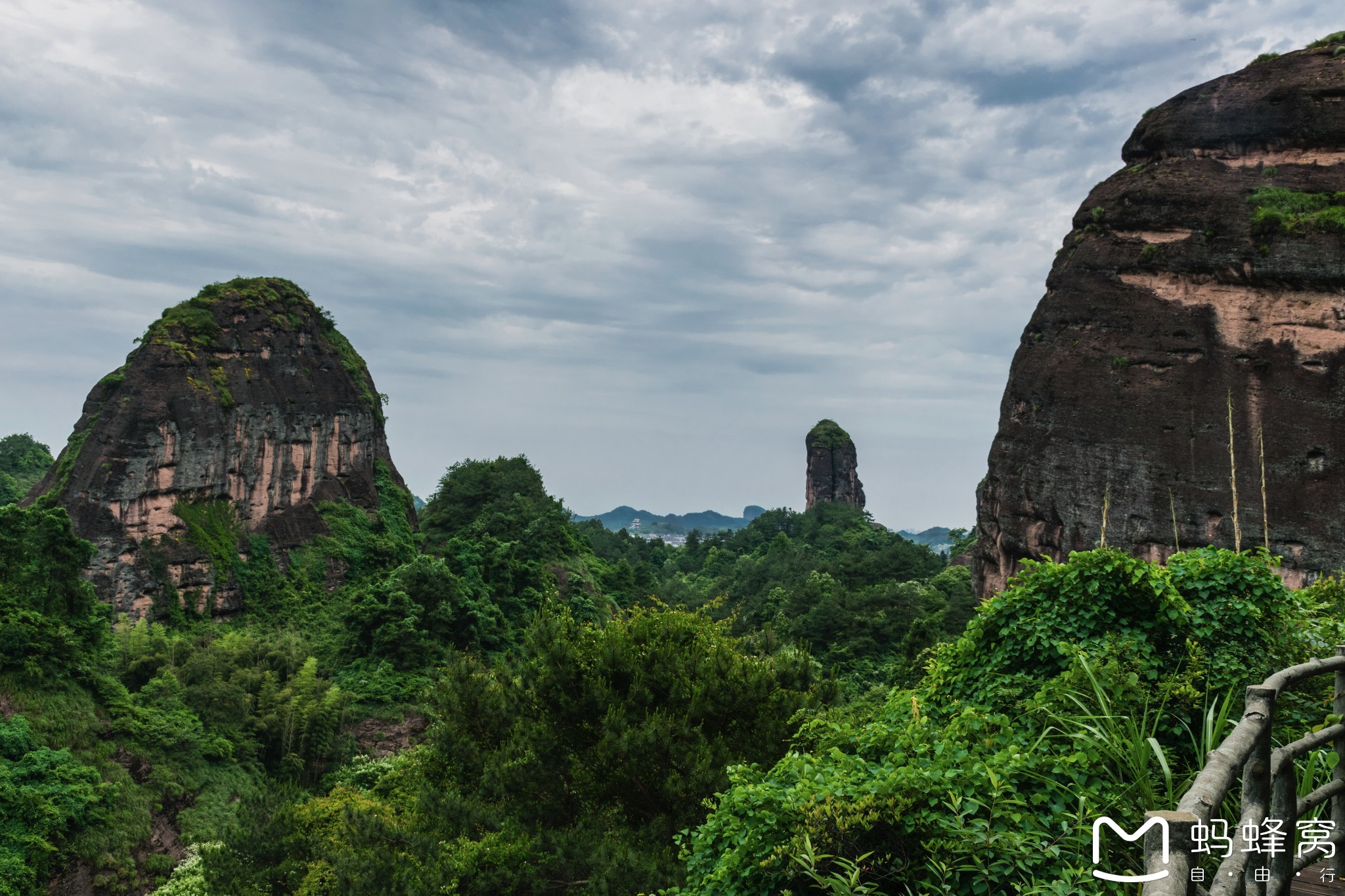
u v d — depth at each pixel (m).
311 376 94.75
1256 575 9.02
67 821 38.78
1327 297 38.50
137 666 56.22
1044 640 9.27
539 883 15.24
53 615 49.56
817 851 6.66
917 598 89.38
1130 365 43.00
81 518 71.88
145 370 79.25
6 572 49.34
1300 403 38.12
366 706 61.62
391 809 20.91
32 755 40.50
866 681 68.31
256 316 90.62
